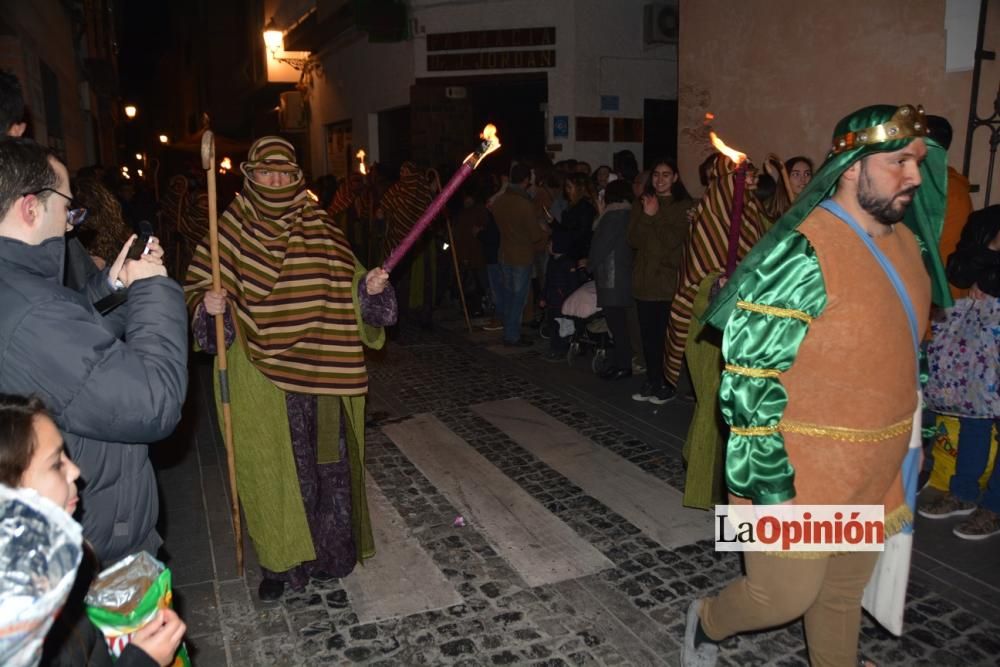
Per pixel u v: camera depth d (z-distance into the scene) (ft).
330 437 10.77
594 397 20.21
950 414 12.57
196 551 12.48
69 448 6.05
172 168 102.89
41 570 3.67
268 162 10.06
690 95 24.47
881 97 19.40
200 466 16.19
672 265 18.56
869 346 6.82
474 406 19.72
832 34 20.35
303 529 10.43
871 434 6.97
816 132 21.15
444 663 9.49
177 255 32.63
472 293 32.65
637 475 15.14
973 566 11.38
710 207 13.99
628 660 9.50
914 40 18.54
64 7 39.99
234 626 10.34
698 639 8.67
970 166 17.79
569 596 10.92
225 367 10.05
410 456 16.39
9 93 9.14
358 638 10.02
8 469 4.42
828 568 7.72
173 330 6.64
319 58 58.18
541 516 13.46
